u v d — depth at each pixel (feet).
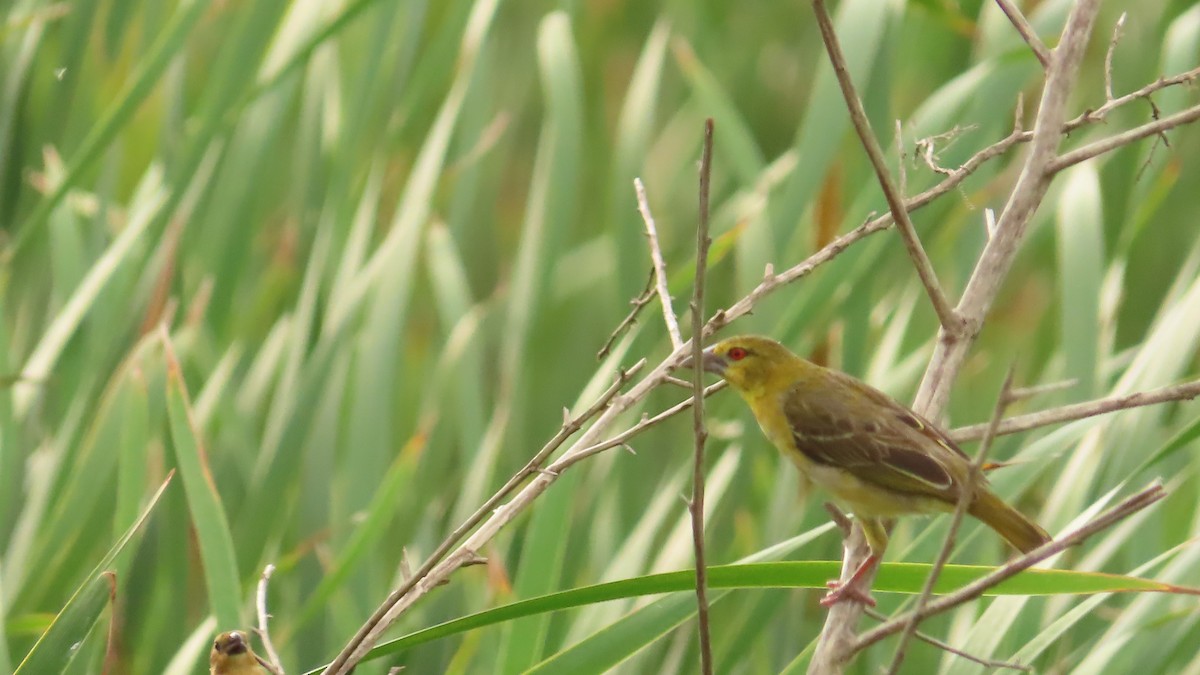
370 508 31.07
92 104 41.98
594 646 25.22
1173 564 28.71
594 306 47.73
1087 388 31.58
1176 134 35.73
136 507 29.91
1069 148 43.57
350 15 35.94
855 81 34.04
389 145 38.78
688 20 49.26
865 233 26.68
